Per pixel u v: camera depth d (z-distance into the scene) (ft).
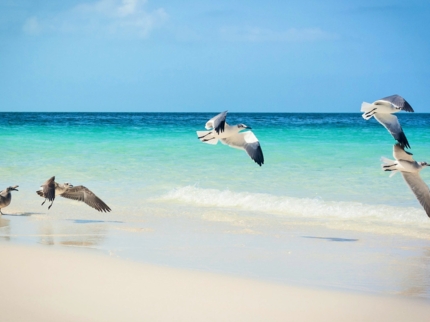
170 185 60.64
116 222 44.24
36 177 65.77
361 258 34.06
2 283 27.45
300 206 49.90
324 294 26.68
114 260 31.89
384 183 60.18
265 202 51.44
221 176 65.00
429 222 44.75
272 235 40.16
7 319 22.84
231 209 50.44
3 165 72.49
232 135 38.47
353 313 24.35
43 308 24.20
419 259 33.96
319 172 66.49
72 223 43.68
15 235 38.88
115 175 66.33
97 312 23.90
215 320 23.36
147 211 48.93
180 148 82.64
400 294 26.99
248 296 26.23
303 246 36.96
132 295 26.03
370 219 46.06
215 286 27.55
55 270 29.66
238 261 32.71
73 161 75.00
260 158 37.91
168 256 33.27
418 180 33.01
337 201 51.80
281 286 27.76
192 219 45.68
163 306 24.73
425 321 23.58
